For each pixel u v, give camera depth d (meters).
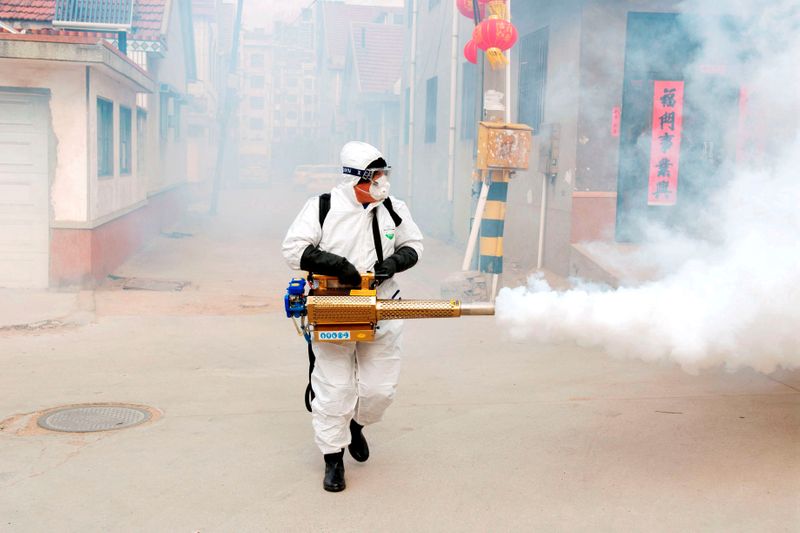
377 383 4.29
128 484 4.37
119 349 7.77
